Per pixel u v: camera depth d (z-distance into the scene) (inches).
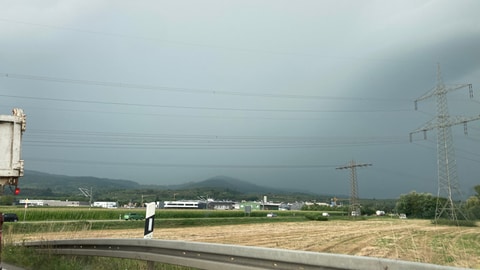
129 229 2655.0
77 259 616.7
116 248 516.4
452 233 1860.2
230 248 305.0
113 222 3090.6
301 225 3134.8
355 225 3006.9
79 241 617.0
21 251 684.7
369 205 6815.9
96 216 4023.1
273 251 262.1
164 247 404.2
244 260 293.4
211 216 4859.7
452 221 2815.0
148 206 512.7
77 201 7544.3
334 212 6658.5
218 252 319.0
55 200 7642.7
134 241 468.8
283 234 1995.6
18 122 430.0
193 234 2031.3
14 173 424.2
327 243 1435.8
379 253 1025.5
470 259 758.5
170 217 4384.8
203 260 342.0
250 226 3038.9
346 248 1221.7
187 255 367.9
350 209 5012.3
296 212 6245.1
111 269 506.9
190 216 4596.5
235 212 5157.5
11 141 426.6
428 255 708.7
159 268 456.4
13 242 856.9
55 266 512.7
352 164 4982.8
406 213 4977.9
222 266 314.0
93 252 573.0
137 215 4040.4
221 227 2893.7
